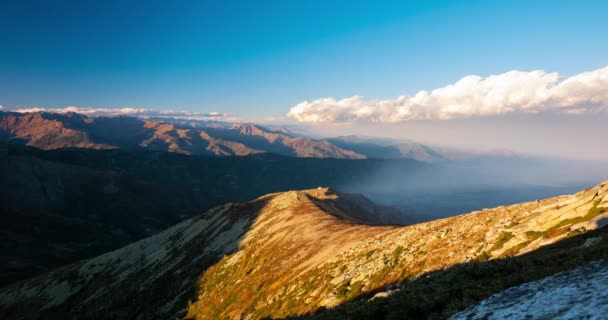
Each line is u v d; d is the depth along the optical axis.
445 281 18.72
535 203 34.81
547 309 11.65
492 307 13.80
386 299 19.22
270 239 87.50
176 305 81.56
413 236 42.25
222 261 91.94
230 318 54.09
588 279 13.16
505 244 27.05
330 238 66.19
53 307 129.12
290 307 42.22
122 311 97.75
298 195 141.75
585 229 22.36
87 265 157.62
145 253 148.62
